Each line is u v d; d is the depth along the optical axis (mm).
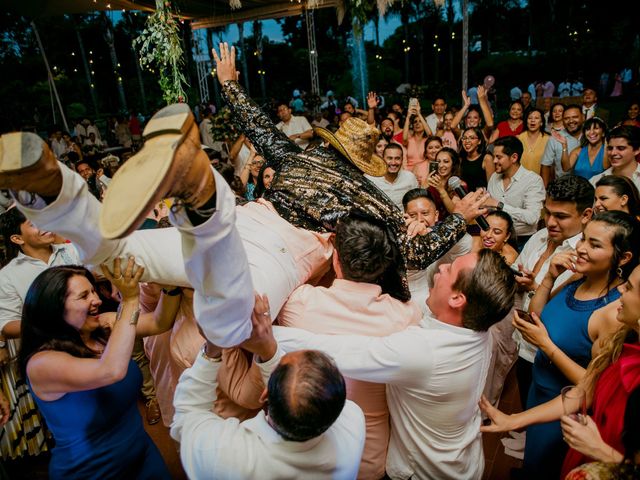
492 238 2963
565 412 1638
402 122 9664
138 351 3363
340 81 33594
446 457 1688
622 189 2635
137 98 27469
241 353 1588
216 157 4348
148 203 743
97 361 1683
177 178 815
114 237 738
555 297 2170
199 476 1367
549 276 2258
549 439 2020
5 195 5008
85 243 1221
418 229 2041
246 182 5078
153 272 1538
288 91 33781
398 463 1809
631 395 1352
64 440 1862
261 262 1548
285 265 1609
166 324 1900
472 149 5289
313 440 1326
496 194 4492
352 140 2004
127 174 802
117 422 1969
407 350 1498
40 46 10266
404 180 4801
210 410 1563
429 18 29312
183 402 1532
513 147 4242
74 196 1093
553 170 5512
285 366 1264
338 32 29766
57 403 1815
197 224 933
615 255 1899
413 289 2348
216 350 1491
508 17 29078
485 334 1610
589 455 1467
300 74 34562
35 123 19016
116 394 1942
